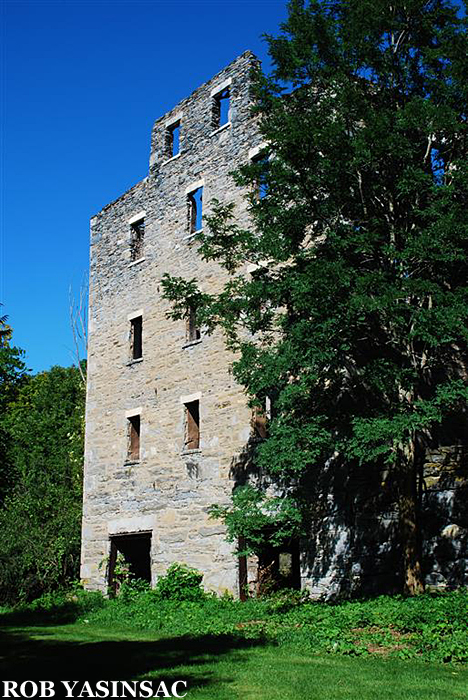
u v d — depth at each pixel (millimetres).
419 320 10641
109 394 20844
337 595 13023
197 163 19219
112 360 21031
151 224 20609
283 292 12242
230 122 18281
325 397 12398
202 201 18781
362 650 8734
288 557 18469
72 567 23250
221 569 15828
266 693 6879
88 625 13648
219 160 18453
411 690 6855
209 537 16344
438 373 14141
